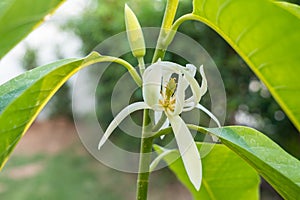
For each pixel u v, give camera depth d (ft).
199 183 1.04
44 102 1.08
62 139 9.91
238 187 1.58
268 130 6.18
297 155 6.20
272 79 1.01
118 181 7.70
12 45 0.91
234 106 5.81
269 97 6.01
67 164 8.57
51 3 0.89
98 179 7.84
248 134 1.13
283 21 0.89
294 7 0.92
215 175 1.55
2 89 1.12
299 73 0.97
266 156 1.09
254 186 1.56
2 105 1.09
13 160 9.07
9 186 7.79
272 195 5.99
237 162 1.49
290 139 6.22
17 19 0.87
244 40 0.98
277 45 0.94
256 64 1.01
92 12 7.14
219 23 1.02
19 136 1.06
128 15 1.10
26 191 7.59
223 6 0.96
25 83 1.13
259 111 6.09
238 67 5.86
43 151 9.46
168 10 1.13
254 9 0.90
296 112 1.06
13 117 0.99
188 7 4.80
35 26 0.91
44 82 1.02
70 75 1.09
